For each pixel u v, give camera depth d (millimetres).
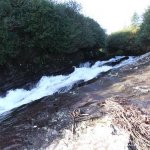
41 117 8305
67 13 22422
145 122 6566
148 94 8797
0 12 13820
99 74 15008
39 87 14219
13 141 7070
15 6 14969
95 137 6320
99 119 7105
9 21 13922
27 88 14008
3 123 8648
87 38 24594
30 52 15773
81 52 24438
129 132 6141
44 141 6832
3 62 13641
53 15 17078
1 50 13516
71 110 8266
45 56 17109
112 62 23891
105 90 10047
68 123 7387
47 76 16438
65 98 9789
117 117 6871
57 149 6328
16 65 14695
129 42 33031
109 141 6020
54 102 9531
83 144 6227
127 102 8102
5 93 12953
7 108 11070
